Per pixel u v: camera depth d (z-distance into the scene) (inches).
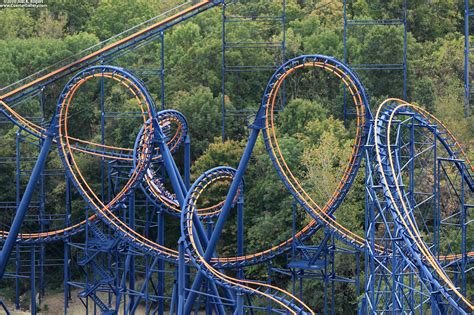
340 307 3988.7
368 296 2972.4
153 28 4079.7
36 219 4926.2
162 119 3826.3
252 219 4544.8
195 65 5477.4
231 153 4709.6
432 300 2689.5
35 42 5880.9
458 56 5246.1
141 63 5634.8
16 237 3636.8
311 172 4264.3
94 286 3715.6
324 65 3410.4
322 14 5846.5
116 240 3659.0
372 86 5073.8
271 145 3459.6
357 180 4239.7
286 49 5403.5
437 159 3112.7
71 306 4608.8
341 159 4320.9
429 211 4106.8
